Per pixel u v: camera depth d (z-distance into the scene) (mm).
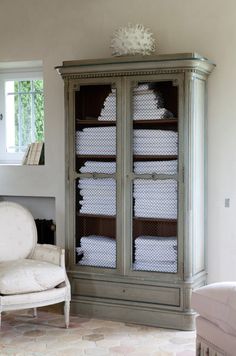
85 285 4312
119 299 4195
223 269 4320
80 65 4172
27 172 4906
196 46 4328
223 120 4266
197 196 4109
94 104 4281
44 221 4938
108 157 4227
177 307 4004
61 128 4758
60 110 4758
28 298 3805
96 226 4328
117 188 4172
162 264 4090
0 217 4305
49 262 4172
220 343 2939
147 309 4082
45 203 5035
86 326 4074
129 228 4156
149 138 4090
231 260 4297
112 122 4188
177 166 3988
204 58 4027
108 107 4195
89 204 4312
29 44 4848
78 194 4359
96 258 4312
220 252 4324
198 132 4094
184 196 3963
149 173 4086
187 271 3977
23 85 5145
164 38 4422
